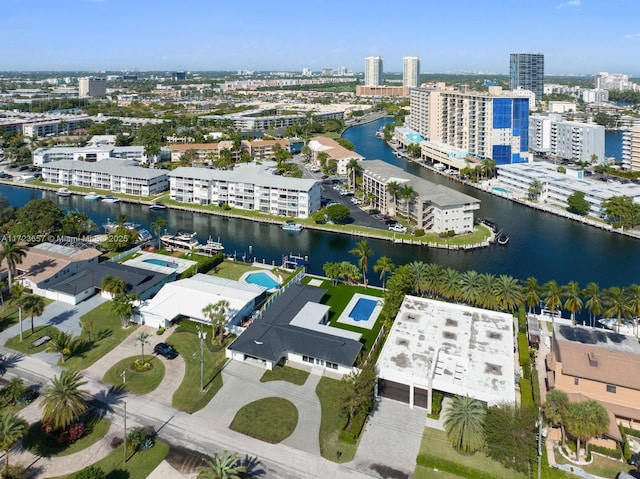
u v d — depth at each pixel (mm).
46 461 88750
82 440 94062
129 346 126375
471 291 142000
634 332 136750
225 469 79188
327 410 103312
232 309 139875
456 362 107500
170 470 87312
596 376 99438
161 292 149125
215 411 102625
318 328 128750
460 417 91000
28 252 175875
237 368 117375
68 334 131125
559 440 94875
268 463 89000
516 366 117438
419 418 101000
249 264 188125
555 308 149125
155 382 111750
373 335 134375
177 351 124250
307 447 93000
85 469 81562
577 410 88688
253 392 108750
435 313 129625
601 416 88188
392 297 137000
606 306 135000
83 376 113375
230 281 161250
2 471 83188
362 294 160500
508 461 87812
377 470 87875
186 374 115000
